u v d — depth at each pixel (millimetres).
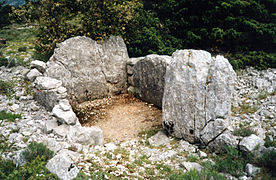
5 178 4344
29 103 9109
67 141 6938
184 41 13156
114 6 11156
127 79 12234
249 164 5445
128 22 12406
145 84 10992
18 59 11812
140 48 12852
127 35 12734
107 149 7012
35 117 8242
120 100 11562
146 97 11172
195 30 13156
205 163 5891
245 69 11688
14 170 4477
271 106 8305
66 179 4590
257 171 5215
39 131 7191
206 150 6949
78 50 10570
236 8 12508
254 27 11977
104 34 11250
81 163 5492
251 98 9359
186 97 7457
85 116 10055
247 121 7730
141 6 13461
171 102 7863
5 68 10789
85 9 11773
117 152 6801
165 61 9617
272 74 10539
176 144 7496
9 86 9438
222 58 7117
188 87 7422
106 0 11234
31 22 11797
